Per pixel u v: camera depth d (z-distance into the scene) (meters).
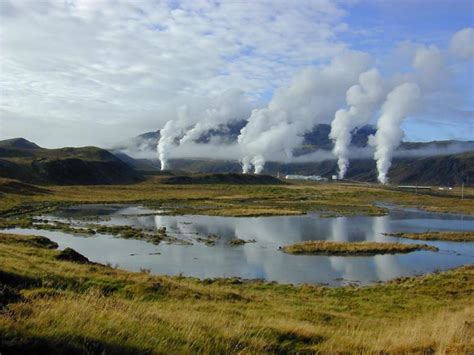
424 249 64.19
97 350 10.15
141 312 15.21
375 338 16.55
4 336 9.41
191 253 57.22
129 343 10.86
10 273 22.06
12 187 139.88
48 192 148.38
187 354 11.19
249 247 63.19
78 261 36.03
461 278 42.69
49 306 13.10
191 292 26.84
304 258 56.09
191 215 105.56
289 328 16.92
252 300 28.62
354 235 78.69
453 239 75.06
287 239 71.75
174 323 14.10
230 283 40.12
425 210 139.12
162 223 88.94
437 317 23.12
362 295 35.81
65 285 23.42
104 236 69.06
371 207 139.00
